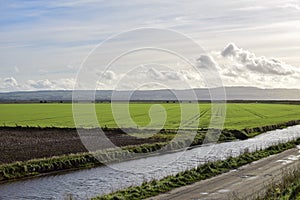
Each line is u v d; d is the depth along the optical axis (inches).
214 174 1059.9
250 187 891.4
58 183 1069.8
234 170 1117.1
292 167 1141.7
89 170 1242.0
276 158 1334.9
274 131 2477.9
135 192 844.0
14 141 1759.4
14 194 960.9
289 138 2060.8
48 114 3137.3
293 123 2923.2
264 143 1867.6
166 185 911.0
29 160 1269.7
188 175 1007.0
